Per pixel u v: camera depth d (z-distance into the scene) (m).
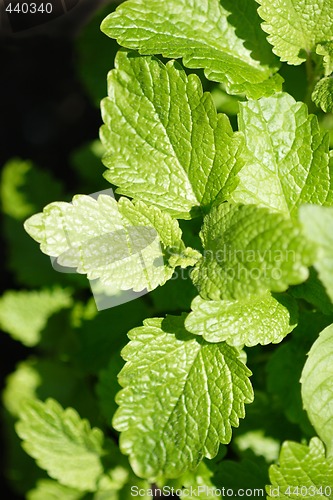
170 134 0.39
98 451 0.46
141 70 0.39
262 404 0.45
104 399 0.45
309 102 0.42
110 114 0.39
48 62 0.66
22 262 0.52
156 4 0.41
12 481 0.50
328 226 0.34
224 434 0.38
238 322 0.38
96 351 0.48
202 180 0.39
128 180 0.39
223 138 0.39
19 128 0.67
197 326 0.37
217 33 0.41
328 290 0.34
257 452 0.44
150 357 0.39
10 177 0.53
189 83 0.39
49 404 0.46
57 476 0.45
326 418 0.38
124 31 0.40
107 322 0.48
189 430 0.38
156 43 0.40
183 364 0.39
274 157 0.40
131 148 0.39
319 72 0.42
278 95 0.40
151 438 0.38
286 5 0.40
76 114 0.67
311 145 0.40
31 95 0.67
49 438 0.45
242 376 0.39
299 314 0.42
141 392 0.39
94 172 0.54
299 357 0.43
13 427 0.51
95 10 0.57
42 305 0.51
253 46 0.41
